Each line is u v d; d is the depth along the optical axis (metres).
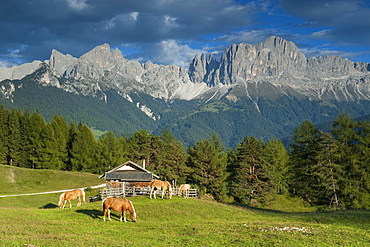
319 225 33.34
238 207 48.19
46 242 24.28
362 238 27.81
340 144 76.25
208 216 39.78
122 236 27.91
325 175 72.62
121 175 61.09
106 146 111.44
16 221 31.95
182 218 38.22
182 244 25.19
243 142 89.69
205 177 88.56
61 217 36.09
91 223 33.16
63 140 109.44
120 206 35.00
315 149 79.94
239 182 83.00
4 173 84.44
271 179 81.88
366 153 72.94
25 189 78.81
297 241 25.95
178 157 94.62
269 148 95.50
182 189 54.66
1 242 23.02
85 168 108.31
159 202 45.50
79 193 47.34
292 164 91.12
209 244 25.20
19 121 113.81
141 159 101.81
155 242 25.73
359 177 72.56
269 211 50.31
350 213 43.56
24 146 106.44
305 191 78.75
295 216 41.34
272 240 26.20
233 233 28.86
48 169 100.69
